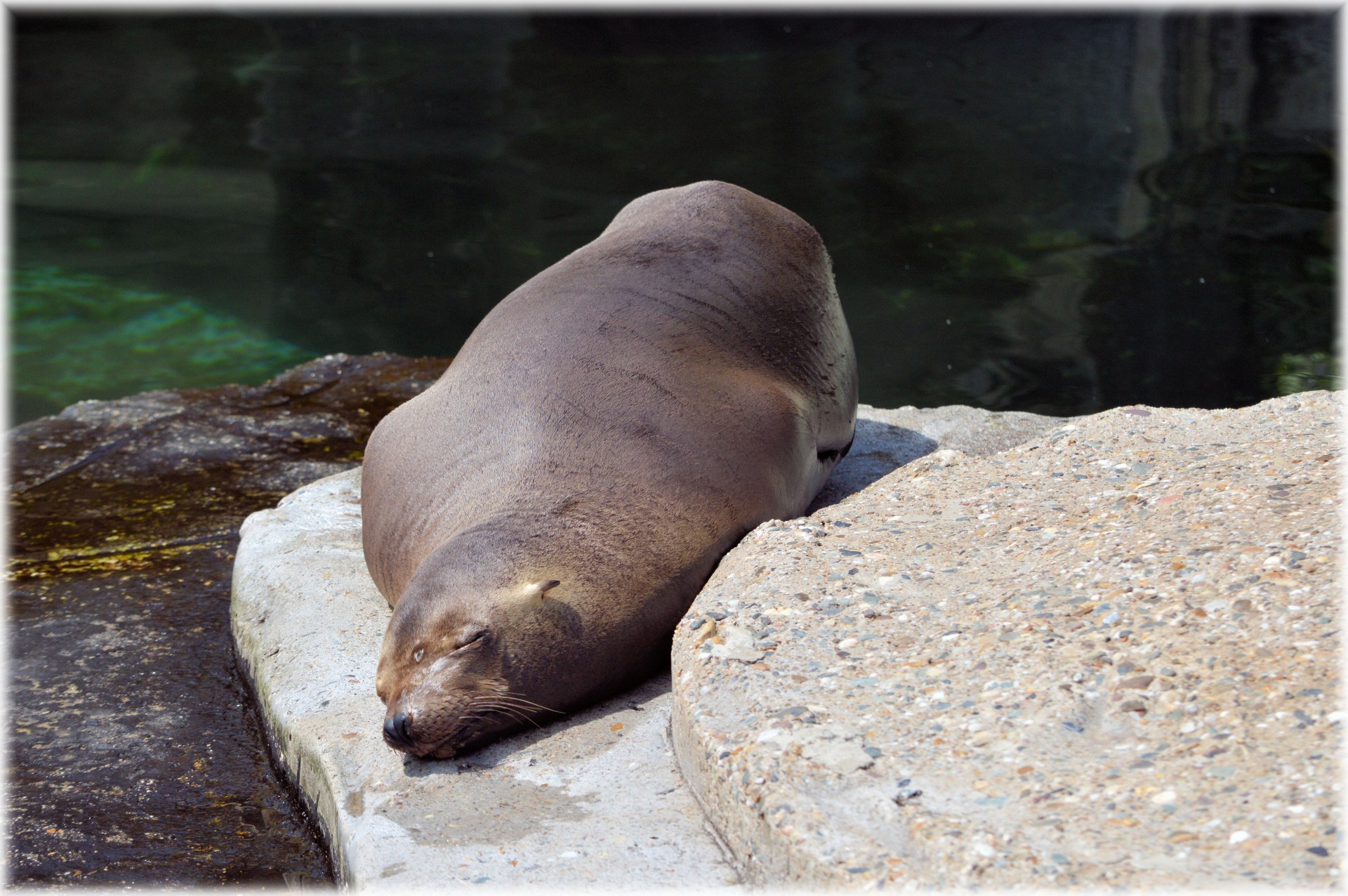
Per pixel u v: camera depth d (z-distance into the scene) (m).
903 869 4.11
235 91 22.95
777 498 7.08
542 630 5.83
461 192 18.16
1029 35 24.53
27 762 6.41
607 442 6.64
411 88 22.94
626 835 4.91
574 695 5.97
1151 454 6.73
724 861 4.73
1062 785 4.35
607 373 6.98
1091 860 3.99
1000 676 4.98
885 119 20.47
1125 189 17.25
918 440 9.50
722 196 8.35
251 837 5.84
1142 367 12.32
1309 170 17.59
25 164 19.73
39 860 5.63
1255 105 20.23
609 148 19.59
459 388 7.16
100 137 20.91
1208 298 13.84
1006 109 20.64
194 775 6.35
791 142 19.55
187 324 14.59
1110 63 22.70
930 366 12.55
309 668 6.55
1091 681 4.82
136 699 7.02
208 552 8.73
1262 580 5.08
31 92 22.95
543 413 6.78
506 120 21.11
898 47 24.36
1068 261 15.01
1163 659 4.83
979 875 4.02
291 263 16.06
